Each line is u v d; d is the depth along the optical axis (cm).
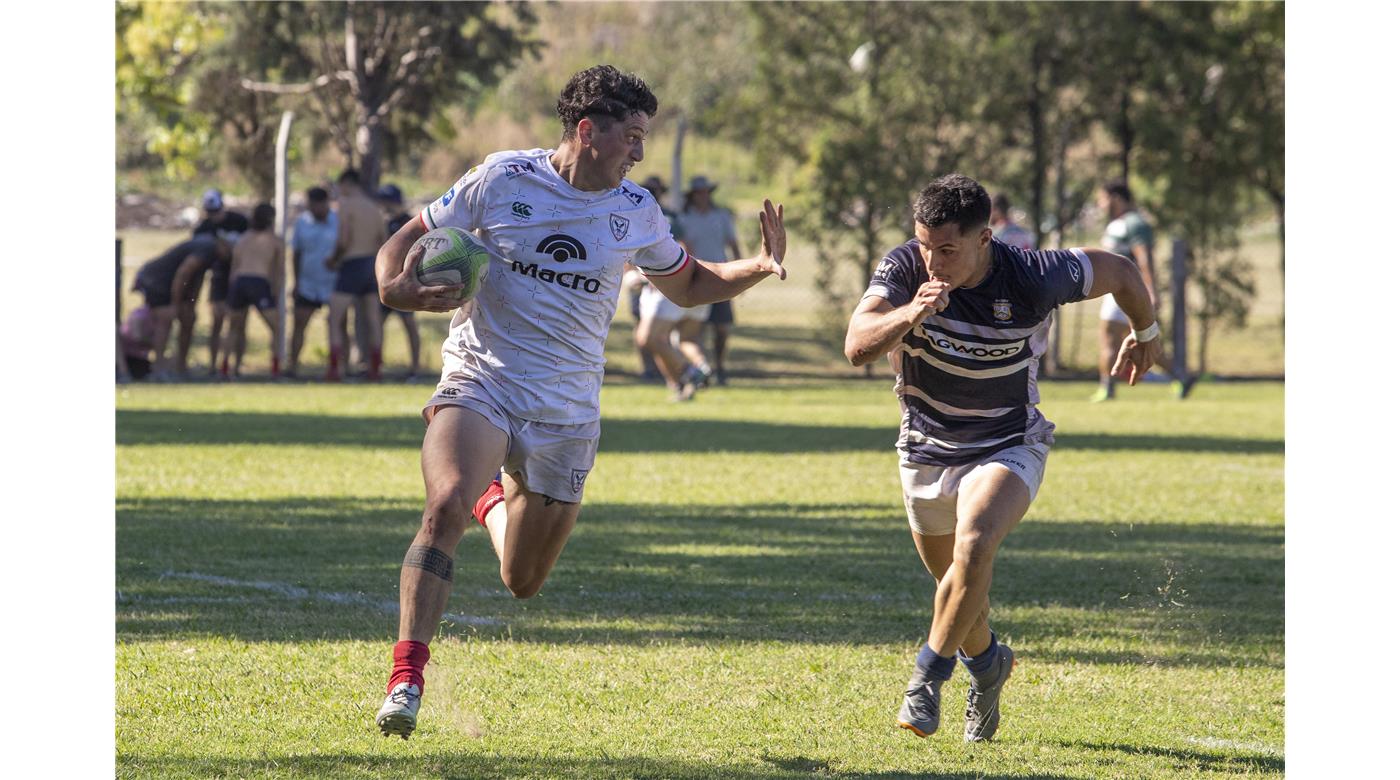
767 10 7969
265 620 1839
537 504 1530
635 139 1452
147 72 8100
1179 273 6619
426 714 1464
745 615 1953
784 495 3164
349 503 2900
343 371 6525
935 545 1529
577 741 1383
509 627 1853
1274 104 7962
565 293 1458
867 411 5272
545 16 13488
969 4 7919
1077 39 7788
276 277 6159
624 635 1822
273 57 8162
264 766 1273
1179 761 1371
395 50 8275
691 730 1430
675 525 2719
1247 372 8350
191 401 5088
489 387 1454
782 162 8319
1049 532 2734
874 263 7856
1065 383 7350
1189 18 7869
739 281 1545
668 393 5881
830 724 1466
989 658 1422
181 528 2538
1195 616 2006
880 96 7856
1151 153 8131
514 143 13750
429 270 1383
